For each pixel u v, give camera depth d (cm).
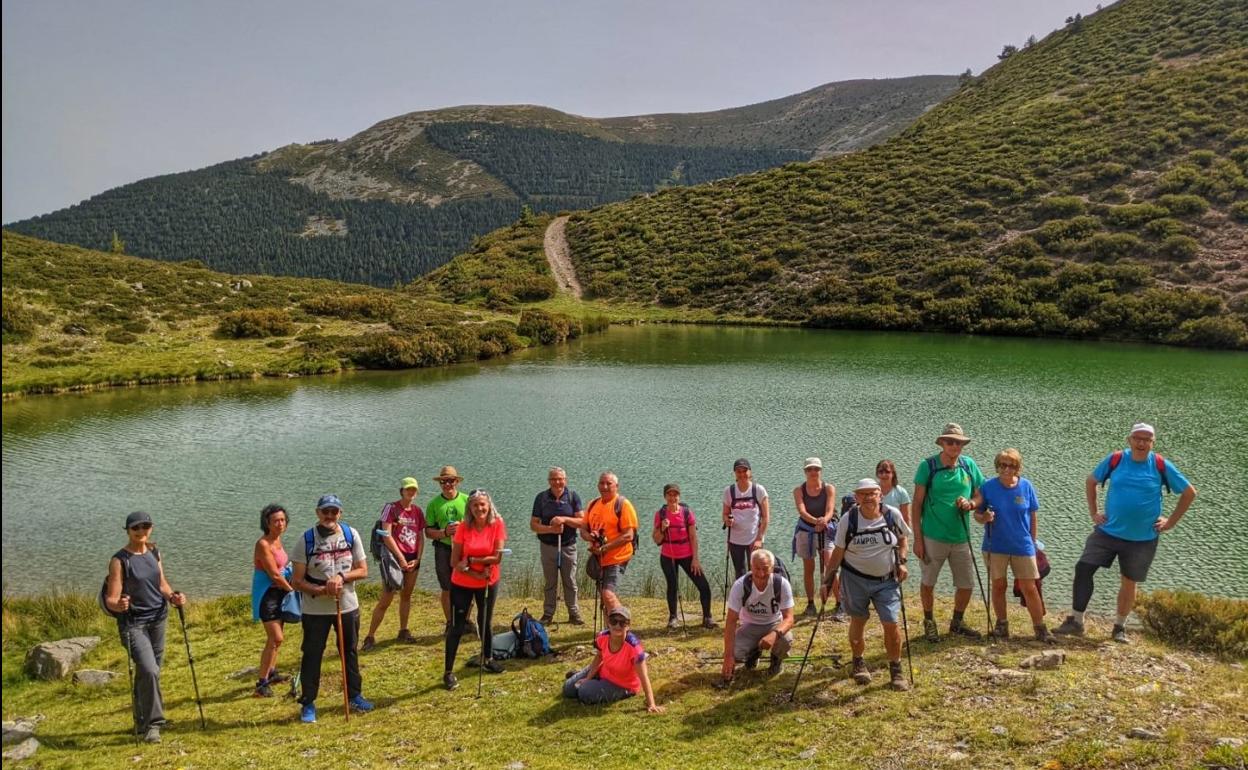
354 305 7069
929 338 6688
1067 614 1295
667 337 7181
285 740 883
